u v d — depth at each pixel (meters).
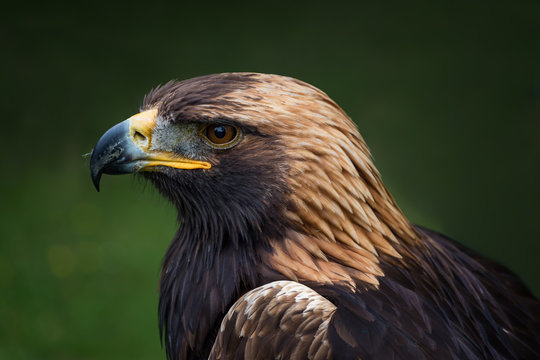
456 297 4.90
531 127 15.39
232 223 4.82
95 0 20.95
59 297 11.09
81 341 10.36
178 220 5.38
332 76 17.55
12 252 11.98
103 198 13.41
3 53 17.91
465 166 14.01
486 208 12.69
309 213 4.66
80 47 18.39
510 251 11.61
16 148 14.75
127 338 10.45
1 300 10.98
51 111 15.81
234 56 18.27
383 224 4.84
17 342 10.30
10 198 13.36
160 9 20.61
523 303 5.36
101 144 4.99
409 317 4.47
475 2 21.64
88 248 12.11
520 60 18.31
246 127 4.69
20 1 20.45
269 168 4.68
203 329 4.86
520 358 4.81
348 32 19.75
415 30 19.92
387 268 4.73
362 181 4.76
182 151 4.89
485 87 17.14
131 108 15.98
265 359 4.29
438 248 5.29
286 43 19.06
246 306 4.46
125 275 11.55
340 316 4.29
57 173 14.06
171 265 5.23
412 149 14.66
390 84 17.27
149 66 17.64
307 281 4.63
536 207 12.71
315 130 4.64
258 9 20.88
